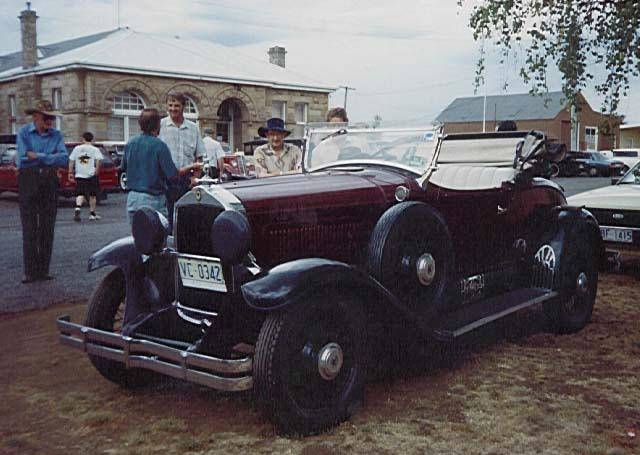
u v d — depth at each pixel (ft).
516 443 11.41
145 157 19.70
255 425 12.25
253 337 12.96
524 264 18.54
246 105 94.02
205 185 12.94
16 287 23.39
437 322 14.67
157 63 86.38
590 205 25.93
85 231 38.01
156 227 13.48
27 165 23.53
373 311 12.98
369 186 14.53
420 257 14.15
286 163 20.20
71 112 80.94
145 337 12.91
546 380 14.60
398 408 12.96
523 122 169.48
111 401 13.50
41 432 12.01
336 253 13.75
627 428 12.03
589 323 19.58
